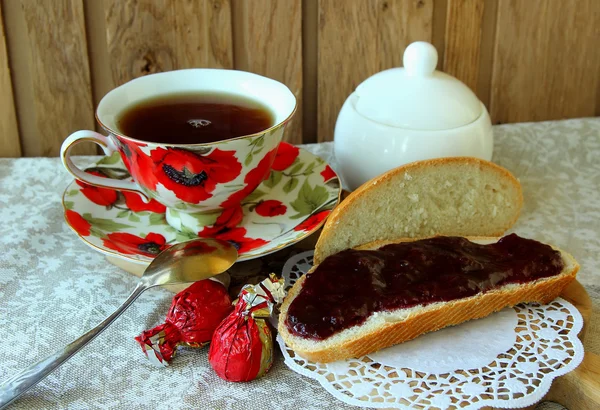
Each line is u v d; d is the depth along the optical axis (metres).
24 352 0.42
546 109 0.67
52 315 0.44
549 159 0.60
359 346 0.40
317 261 0.46
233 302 0.42
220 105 0.49
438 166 0.46
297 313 0.41
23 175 0.57
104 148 0.46
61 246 0.50
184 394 0.40
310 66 0.62
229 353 0.39
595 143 0.62
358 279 0.43
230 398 0.40
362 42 0.61
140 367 0.41
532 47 0.64
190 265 0.43
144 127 0.46
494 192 0.49
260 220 0.49
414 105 0.50
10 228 0.51
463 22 0.62
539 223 0.53
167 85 0.50
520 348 0.41
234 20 0.59
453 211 0.48
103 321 0.41
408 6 0.61
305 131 0.65
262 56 0.61
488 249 0.45
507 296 0.42
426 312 0.41
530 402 0.39
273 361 0.41
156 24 0.58
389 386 0.39
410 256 0.44
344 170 0.53
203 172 0.44
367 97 0.52
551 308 0.44
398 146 0.50
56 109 0.60
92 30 0.58
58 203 0.54
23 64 0.59
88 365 0.41
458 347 0.41
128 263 0.47
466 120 0.50
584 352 0.41
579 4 0.63
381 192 0.45
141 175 0.45
